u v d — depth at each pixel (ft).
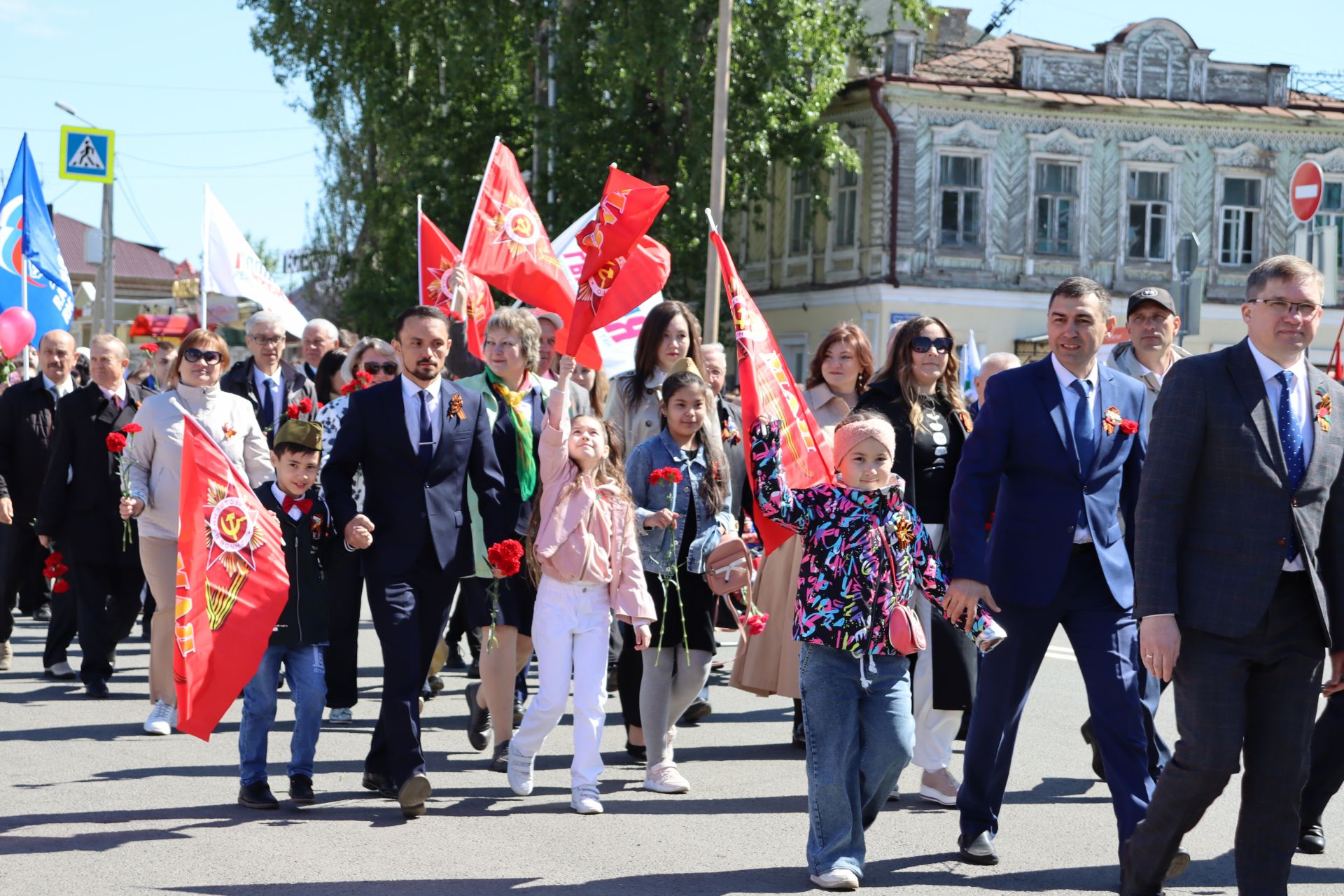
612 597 21.34
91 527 29.25
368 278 105.60
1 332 40.75
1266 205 105.29
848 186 104.42
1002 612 18.13
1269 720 15.49
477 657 31.53
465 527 21.25
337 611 26.12
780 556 25.38
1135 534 15.69
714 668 34.47
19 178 42.96
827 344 25.12
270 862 18.06
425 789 20.15
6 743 24.90
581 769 20.99
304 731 20.97
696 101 88.07
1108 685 17.51
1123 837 17.01
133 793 21.57
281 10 99.09
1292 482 15.26
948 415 22.25
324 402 34.24
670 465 22.35
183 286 124.67
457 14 92.94
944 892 17.25
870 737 17.46
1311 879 18.17
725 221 92.22
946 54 111.34
